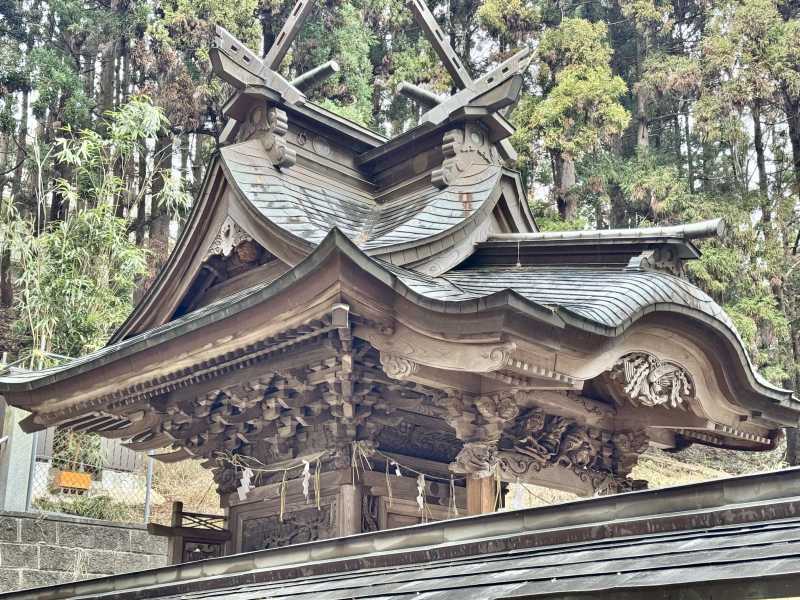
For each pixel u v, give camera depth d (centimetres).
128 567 1185
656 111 3462
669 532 391
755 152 3269
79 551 1155
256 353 691
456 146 802
